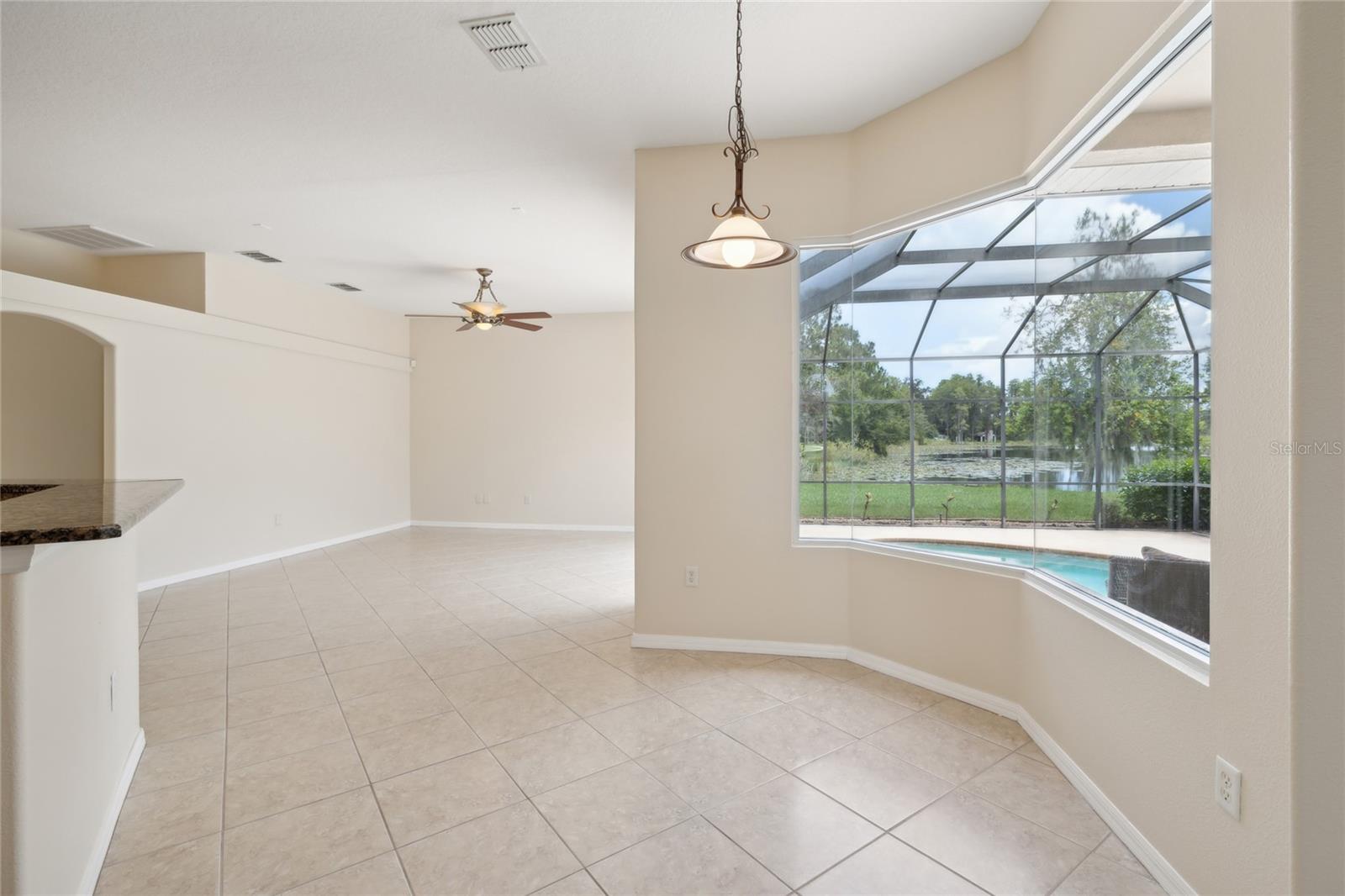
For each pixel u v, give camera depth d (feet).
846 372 11.84
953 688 10.19
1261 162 4.74
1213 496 5.25
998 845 6.50
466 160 13.20
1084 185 7.79
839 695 10.30
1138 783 6.30
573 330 29.89
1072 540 8.07
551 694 10.45
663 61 9.74
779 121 11.45
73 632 5.60
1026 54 8.99
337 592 17.72
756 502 12.21
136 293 19.90
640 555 12.71
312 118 11.51
